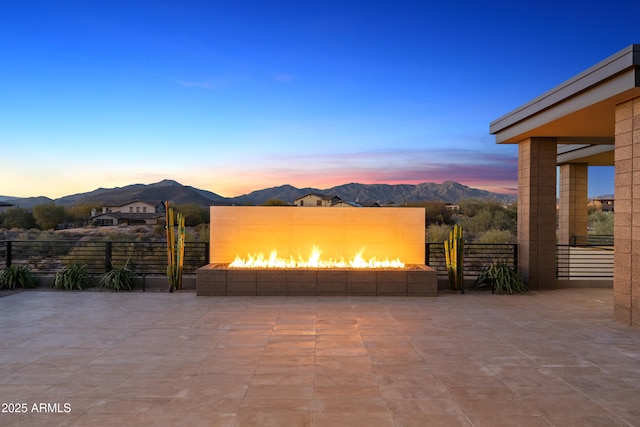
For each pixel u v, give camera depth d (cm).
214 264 869
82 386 352
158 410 306
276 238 893
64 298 746
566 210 1502
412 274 769
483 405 317
